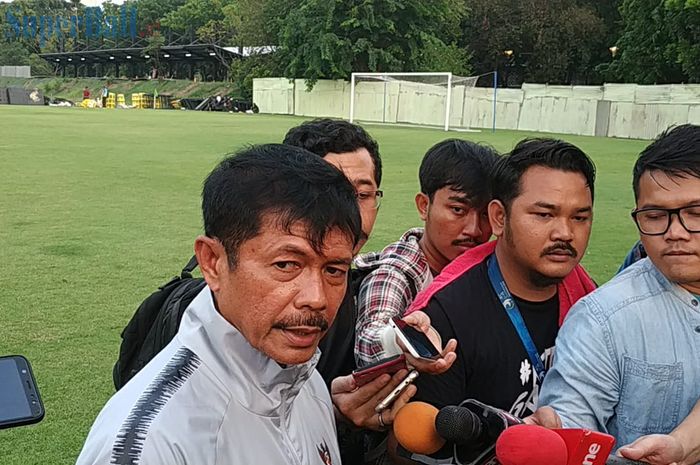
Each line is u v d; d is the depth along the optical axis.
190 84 55.94
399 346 1.63
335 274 1.35
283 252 1.29
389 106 35.44
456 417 1.55
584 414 1.80
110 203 9.55
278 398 1.41
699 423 1.66
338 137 2.37
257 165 1.35
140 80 62.28
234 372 1.37
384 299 2.28
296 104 39.44
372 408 1.71
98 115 32.88
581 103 30.09
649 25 31.95
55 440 3.33
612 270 6.58
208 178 1.41
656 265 1.84
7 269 6.18
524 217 1.97
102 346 4.48
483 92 32.88
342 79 37.06
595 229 8.55
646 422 1.81
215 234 1.35
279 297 1.29
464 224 2.45
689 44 29.17
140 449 1.23
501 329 2.03
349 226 1.34
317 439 1.58
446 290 2.06
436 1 36.81
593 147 21.98
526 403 2.04
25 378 1.65
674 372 1.79
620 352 1.82
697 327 1.82
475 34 42.59
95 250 6.92
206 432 1.30
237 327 1.37
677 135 1.82
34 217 8.47
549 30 38.38
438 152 2.51
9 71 73.69
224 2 57.81
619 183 12.91
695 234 1.76
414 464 1.83
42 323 4.86
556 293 2.15
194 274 6.06
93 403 3.71
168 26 63.09
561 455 1.46
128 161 14.42
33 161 13.93
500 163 2.11
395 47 36.06
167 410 1.29
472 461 1.64
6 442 3.29
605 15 40.22
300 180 1.32
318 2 35.69
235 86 50.19
